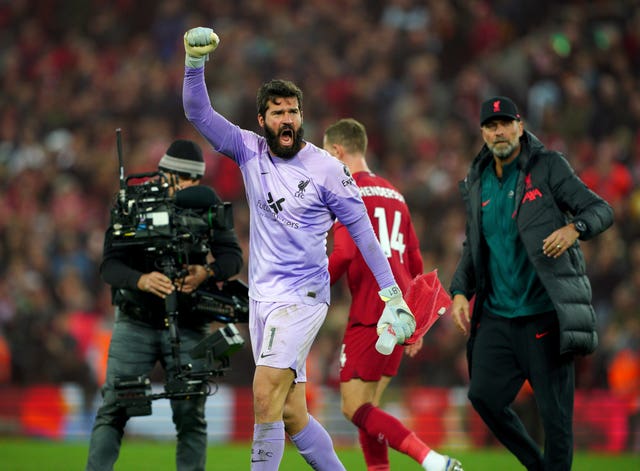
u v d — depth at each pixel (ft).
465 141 189.47
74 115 215.72
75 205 187.32
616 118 190.60
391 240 72.84
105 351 153.79
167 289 63.57
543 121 190.49
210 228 65.16
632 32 209.36
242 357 146.00
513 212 66.44
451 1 219.41
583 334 63.98
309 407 135.64
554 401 65.26
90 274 173.88
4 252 178.09
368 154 195.11
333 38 217.56
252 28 226.99
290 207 58.90
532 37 213.66
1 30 244.22
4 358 148.15
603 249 154.51
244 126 204.85
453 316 69.05
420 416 133.90
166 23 230.68
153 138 202.49
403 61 209.05
